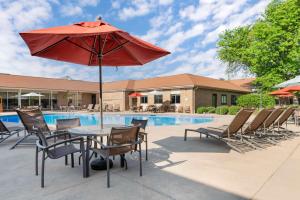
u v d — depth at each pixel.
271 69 19.91
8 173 4.13
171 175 4.00
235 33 28.70
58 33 3.21
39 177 3.91
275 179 3.81
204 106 25.25
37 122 5.06
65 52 5.22
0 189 3.40
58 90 29.03
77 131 4.29
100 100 4.89
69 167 4.50
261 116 6.77
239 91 31.16
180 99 25.47
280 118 8.38
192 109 24.11
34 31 3.45
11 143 6.91
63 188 3.43
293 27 18.73
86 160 3.97
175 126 11.27
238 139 6.55
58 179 3.82
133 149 4.20
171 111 26.08
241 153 5.60
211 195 3.19
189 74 28.48
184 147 6.31
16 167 4.49
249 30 27.30
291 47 18.80
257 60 20.30
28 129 6.57
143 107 29.92
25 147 6.32
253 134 7.30
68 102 33.28
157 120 20.06
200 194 3.22
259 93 22.28
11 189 3.39
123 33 3.45
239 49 27.84
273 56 19.31
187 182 3.68
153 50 4.62
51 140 6.57
